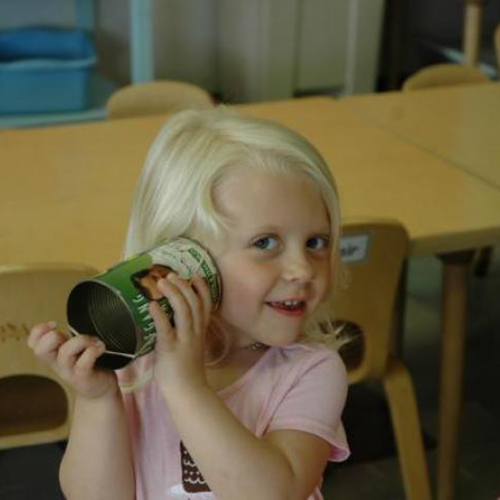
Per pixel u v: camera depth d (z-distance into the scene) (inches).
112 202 67.7
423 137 82.9
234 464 30.4
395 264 59.8
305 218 32.6
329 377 34.8
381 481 80.1
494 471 81.8
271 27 147.8
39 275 49.8
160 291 29.2
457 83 106.0
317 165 33.5
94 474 35.0
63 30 141.3
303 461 32.5
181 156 33.3
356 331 66.4
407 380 67.7
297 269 32.1
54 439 59.5
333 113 89.6
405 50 172.2
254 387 35.0
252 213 32.0
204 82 165.5
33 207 66.6
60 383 55.7
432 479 80.1
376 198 68.2
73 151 78.4
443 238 62.7
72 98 123.3
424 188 70.5
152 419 36.5
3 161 75.7
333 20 151.6
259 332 32.9
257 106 91.2
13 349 53.3
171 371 30.1
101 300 30.1
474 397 92.5
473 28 136.9
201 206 32.2
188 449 31.4
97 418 34.4
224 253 32.3
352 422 86.9
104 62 155.4
